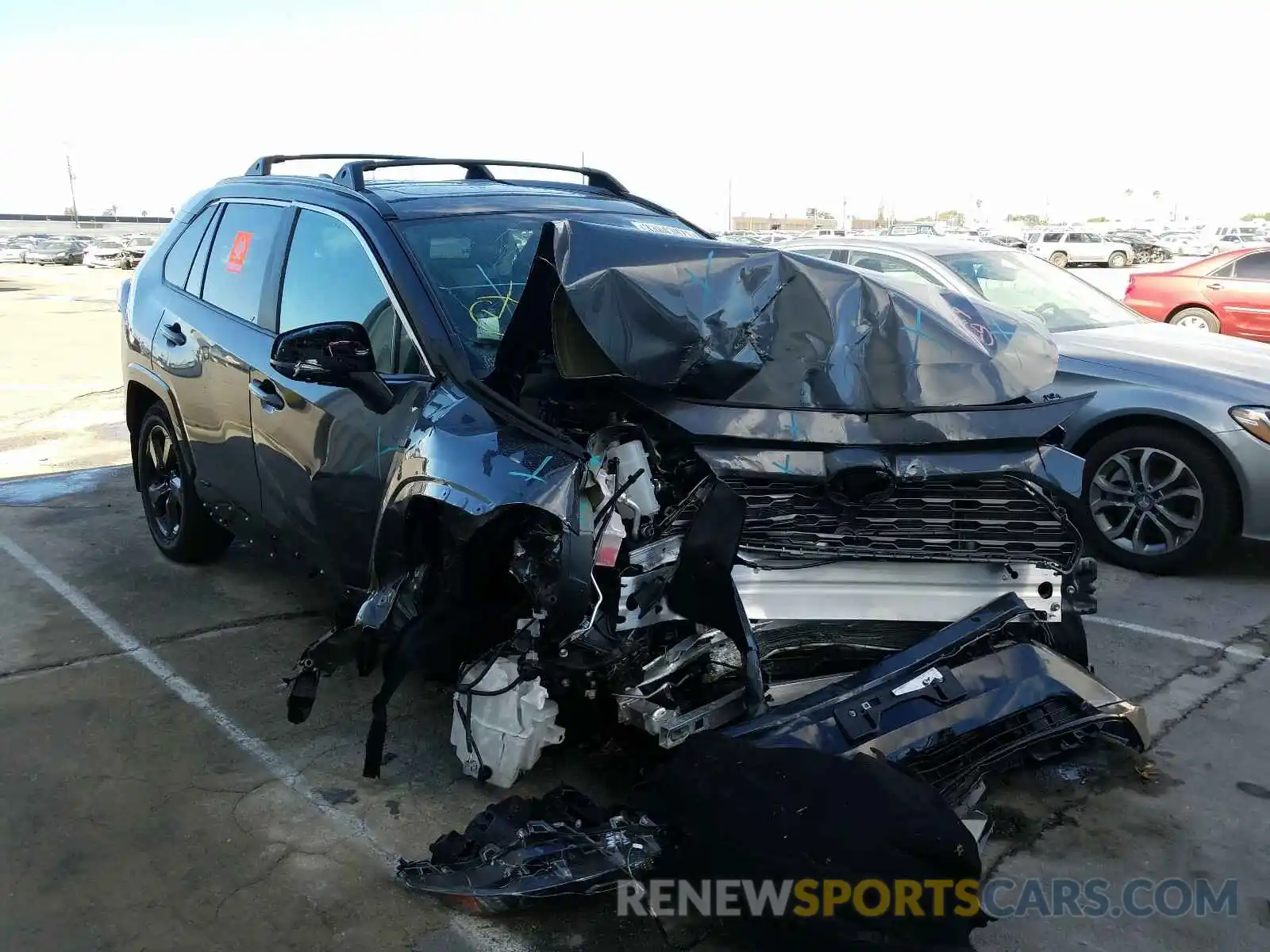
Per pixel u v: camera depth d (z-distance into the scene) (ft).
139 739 11.84
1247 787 11.18
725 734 9.23
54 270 152.76
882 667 9.89
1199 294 43.19
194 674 13.50
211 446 14.60
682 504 9.80
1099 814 10.66
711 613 9.46
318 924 8.84
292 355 10.25
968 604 10.39
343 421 11.46
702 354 10.00
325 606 15.84
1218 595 16.99
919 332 10.64
